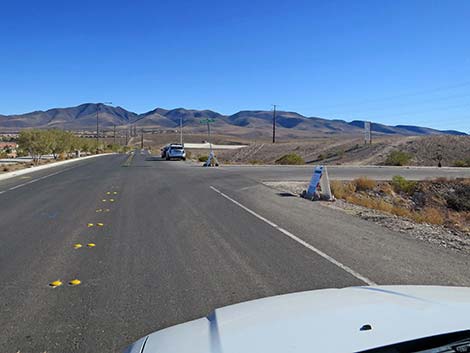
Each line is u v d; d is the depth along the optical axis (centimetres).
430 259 747
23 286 603
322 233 968
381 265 702
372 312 271
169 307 521
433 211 1858
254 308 303
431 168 4116
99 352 411
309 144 9588
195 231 982
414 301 294
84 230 997
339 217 1205
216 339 247
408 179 2777
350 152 7756
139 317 492
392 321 253
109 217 1176
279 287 591
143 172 3045
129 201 1500
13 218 1175
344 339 232
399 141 7706
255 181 2288
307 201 1560
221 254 774
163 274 655
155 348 254
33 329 463
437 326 243
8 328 466
